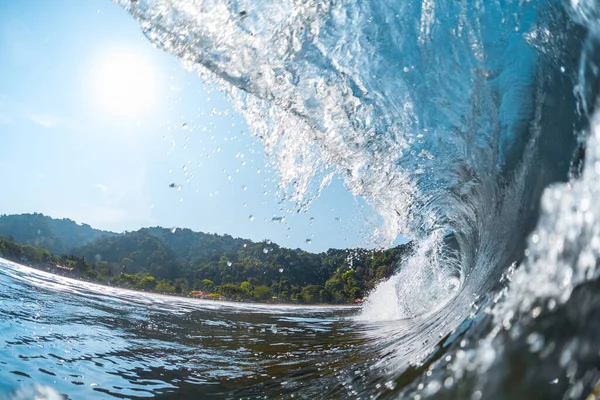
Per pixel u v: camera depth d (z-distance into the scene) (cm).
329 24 256
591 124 119
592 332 78
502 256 215
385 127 296
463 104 238
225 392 182
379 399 130
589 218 84
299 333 395
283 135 373
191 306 633
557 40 163
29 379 167
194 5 271
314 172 408
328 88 289
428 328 270
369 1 239
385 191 420
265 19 267
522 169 207
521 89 200
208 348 281
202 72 324
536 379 81
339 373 200
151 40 306
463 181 306
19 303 328
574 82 143
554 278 91
